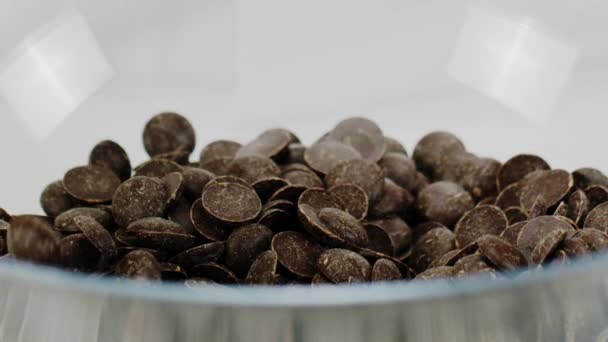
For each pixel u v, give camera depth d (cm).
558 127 26
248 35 28
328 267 19
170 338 16
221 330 16
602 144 25
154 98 27
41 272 16
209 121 28
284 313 16
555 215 20
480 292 16
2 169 24
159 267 18
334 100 28
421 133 28
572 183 21
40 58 26
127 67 27
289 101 28
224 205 20
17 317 17
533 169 23
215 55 28
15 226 18
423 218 23
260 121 28
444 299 16
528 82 26
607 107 25
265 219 20
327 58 28
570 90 26
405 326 16
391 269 19
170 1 27
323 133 28
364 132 25
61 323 17
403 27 27
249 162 22
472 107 27
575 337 17
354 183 22
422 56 27
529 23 26
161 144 25
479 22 27
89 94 26
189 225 21
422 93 28
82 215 19
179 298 16
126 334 17
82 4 26
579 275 16
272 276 19
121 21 27
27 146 25
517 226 20
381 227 21
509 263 18
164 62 27
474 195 24
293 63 28
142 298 16
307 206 20
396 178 24
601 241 19
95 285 16
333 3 28
